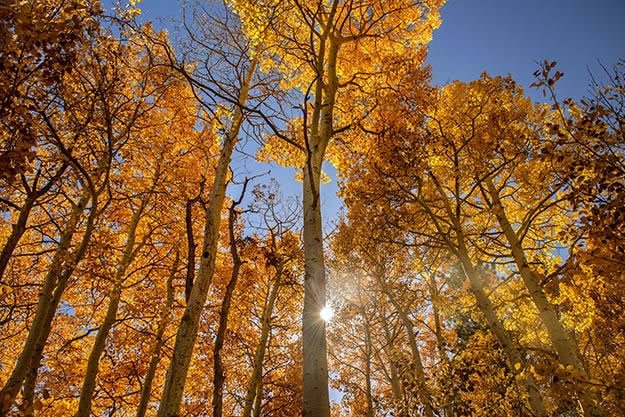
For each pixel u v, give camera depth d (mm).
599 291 7828
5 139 4254
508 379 8875
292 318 11680
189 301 5574
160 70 6754
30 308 7305
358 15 9359
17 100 4203
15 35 3754
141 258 10148
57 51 4141
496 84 8703
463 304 10727
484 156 8234
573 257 6184
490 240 9039
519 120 8328
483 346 9070
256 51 8039
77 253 6008
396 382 11812
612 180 5410
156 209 9734
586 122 5574
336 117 9492
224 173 7031
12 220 8531
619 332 8344
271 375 11375
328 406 3750
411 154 8453
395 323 13664
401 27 9609
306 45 7695
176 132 9414
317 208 5293
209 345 9500
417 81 8797
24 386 5832
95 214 5965
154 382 10508
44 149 6066
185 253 10203
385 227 9367
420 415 8836
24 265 8633
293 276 8992
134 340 9227
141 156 9094
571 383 4020
